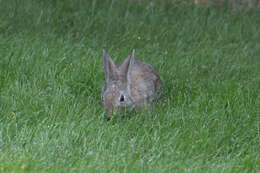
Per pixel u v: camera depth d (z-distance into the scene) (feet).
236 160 32.22
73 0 66.28
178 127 36.19
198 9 68.64
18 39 50.06
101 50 52.08
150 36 59.16
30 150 30.78
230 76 48.75
